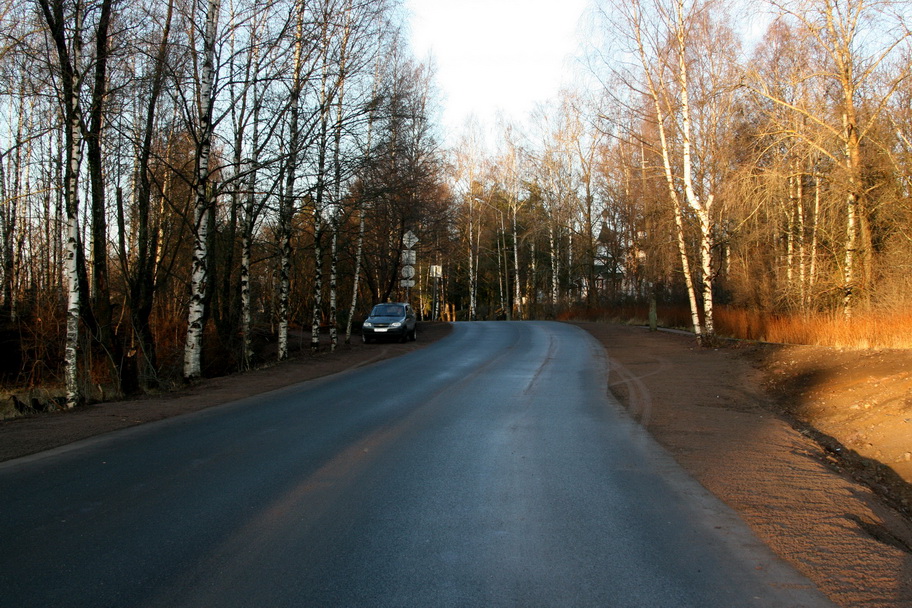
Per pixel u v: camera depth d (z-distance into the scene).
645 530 5.05
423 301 69.56
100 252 15.43
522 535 4.91
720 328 26.62
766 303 23.23
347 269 36.12
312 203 22.48
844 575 4.22
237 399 12.38
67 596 3.84
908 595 3.93
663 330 31.58
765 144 18.62
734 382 14.41
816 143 17.39
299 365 18.95
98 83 14.44
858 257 18.09
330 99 18.28
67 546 4.66
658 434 8.88
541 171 43.03
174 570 4.23
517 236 56.06
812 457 7.83
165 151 20.69
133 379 15.35
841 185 17.23
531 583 4.05
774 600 3.84
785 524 5.21
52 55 14.49
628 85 21.33
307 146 17.03
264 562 4.37
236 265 29.44
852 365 13.25
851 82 17.22
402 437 8.59
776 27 18.80
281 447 7.98
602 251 42.16
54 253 24.38
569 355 21.31
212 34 15.30
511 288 70.69
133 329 18.06
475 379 15.20
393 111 19.83
